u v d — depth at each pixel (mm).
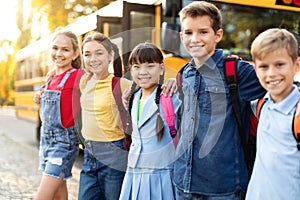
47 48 10867
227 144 2848
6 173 7781
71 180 7105
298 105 2500
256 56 2594
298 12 6887
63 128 3736
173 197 3100
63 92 3721
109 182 3510
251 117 2900
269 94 2705
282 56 2520
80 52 4023
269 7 6805
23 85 14414
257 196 2625
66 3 21031
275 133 2574
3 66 42594
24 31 28797
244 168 2861
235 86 2848
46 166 3717
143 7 6520
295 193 2502
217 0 6617
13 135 14367
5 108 38781
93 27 7418
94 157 3557
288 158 2512
